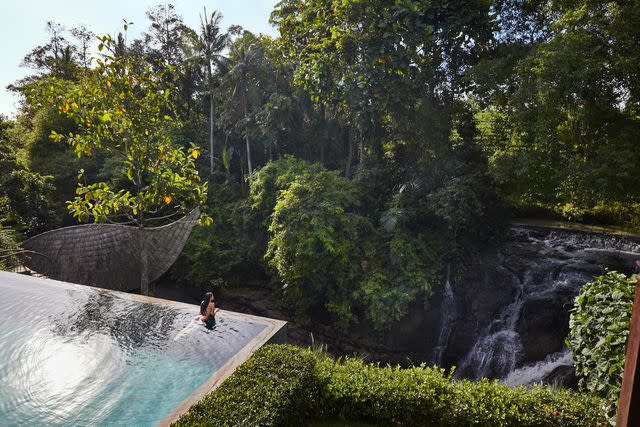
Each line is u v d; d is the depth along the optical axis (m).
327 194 18.25
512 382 14.23
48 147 28.00
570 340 5.96
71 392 5.80
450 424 5.24
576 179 13.72
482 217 18.39
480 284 17.56
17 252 12.90
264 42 25.53
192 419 4.25
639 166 12.68
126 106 11.50
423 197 19.00
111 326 7.92
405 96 19.22
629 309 4.96
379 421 5.46
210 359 6.71
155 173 11.84
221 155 30.78
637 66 11.77
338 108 22.66
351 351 17.45
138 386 5.94
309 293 18.73
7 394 5.74
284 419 4.72
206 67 28.53
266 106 24.08
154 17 33.22
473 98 19.47
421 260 17.61
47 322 8.07
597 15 12.81
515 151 16.55
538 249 18.28
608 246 17.59
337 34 18.58
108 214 11.76
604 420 4.86
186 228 15.46
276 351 6.04
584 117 13.23
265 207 21.41
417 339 17.39
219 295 22.34
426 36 17.33
